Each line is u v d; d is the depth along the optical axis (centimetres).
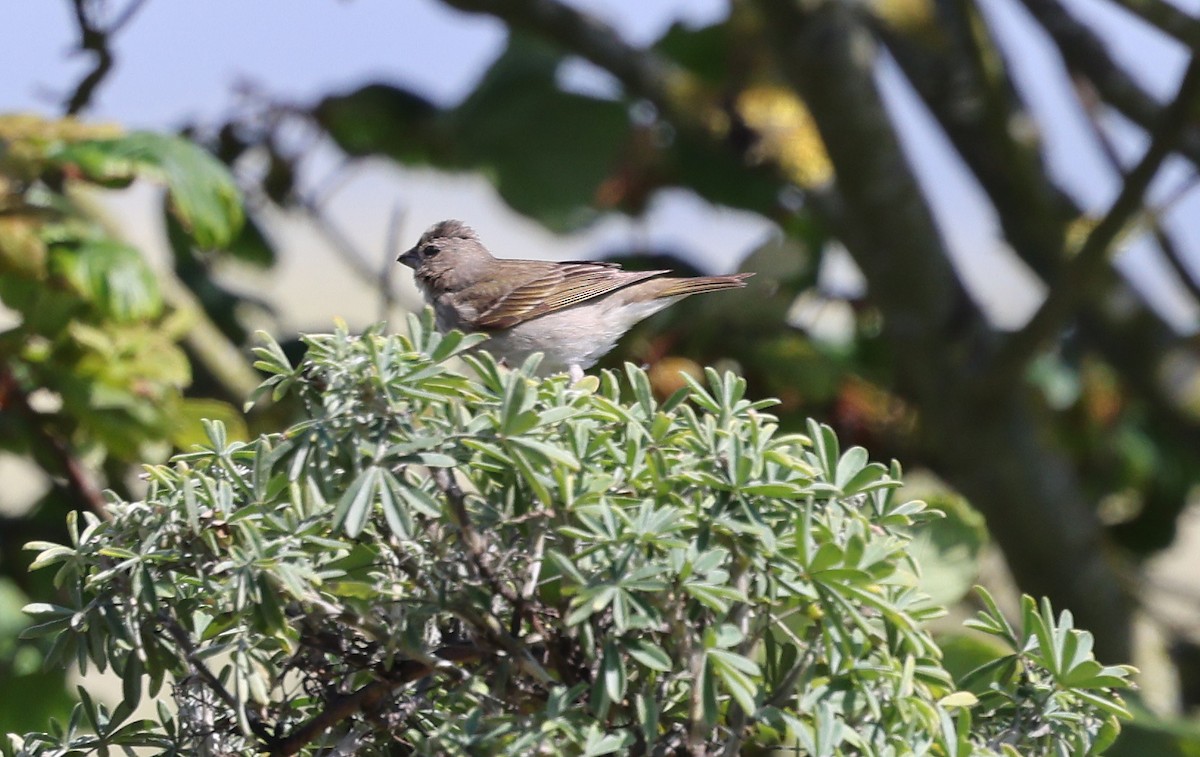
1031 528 1226
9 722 906
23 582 995
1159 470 1409
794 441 479
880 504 483
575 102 1322
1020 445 1209
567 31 1292
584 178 1318
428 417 450
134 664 470
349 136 1280
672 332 1112
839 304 1373
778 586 444
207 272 1241
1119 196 1062
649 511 429
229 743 481
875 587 429
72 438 966
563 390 477
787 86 1315
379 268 1293
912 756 434
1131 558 1473
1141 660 1271
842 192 1239
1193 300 1416
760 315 1110
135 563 455
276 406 1080
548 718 418
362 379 441
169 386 926
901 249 1219
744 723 438
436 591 441
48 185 996
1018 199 1190
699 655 427
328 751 475
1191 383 1345
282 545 438
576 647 449
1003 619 491
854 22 1208
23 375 921
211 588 454
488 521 450
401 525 419
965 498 1244
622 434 488
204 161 965
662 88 1288
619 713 447
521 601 442
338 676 475
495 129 1305
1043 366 1413
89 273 872
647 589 412
